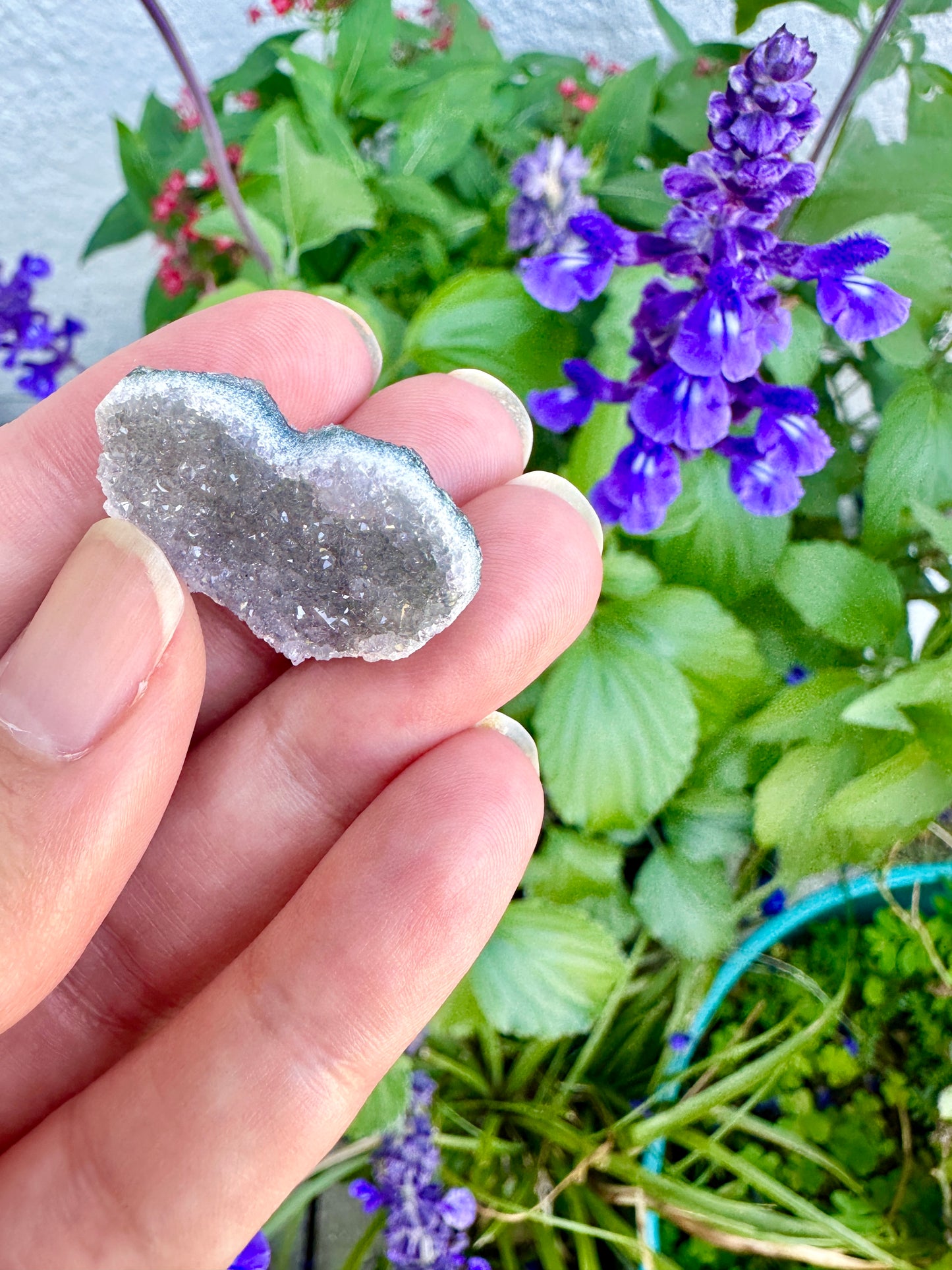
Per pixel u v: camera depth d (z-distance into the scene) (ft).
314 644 0.27
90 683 0.23
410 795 0.28
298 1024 0.26
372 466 0.24
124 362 0.31
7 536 0.30
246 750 0.30
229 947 0.31
